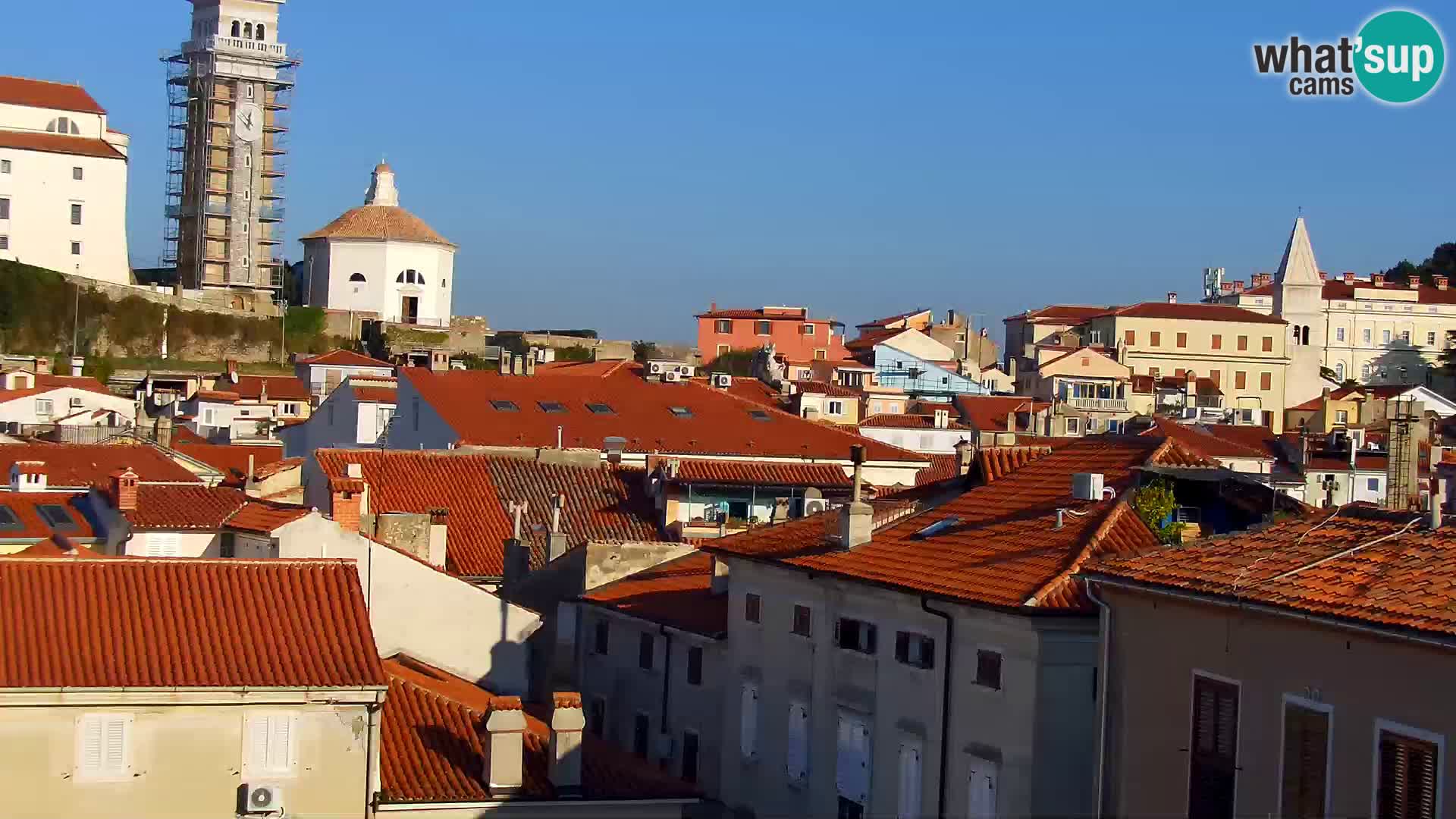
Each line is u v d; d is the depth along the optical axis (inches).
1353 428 5506.9
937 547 1798.7
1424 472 2524.6
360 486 2217.0
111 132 7839.6
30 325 7253.9
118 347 7495.1
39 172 7455.7
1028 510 1811.0
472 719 1716.3
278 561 1694.1
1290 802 1214.3
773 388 6008.9
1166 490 1702.8
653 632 2319.1
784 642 1998.0
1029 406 6087.6
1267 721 1242.0
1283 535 1389.0
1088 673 1520.7
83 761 1488.7
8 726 1471.5
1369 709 1151.0
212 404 6382.9
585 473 3105.3
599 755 1766.7
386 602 2027.6
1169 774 1346.0
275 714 1540.4
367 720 1567.4
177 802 1509.6
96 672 1501.0
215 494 2536.9
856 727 1829.5
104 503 2551.7
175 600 1620.3
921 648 1718.8
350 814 1555.1
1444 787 1087.6
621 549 2593.5
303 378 7101.4
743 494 3031.5
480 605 2054.6
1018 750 1535.4
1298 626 1215.6
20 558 1628.9
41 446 3548.2
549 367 5251.0
